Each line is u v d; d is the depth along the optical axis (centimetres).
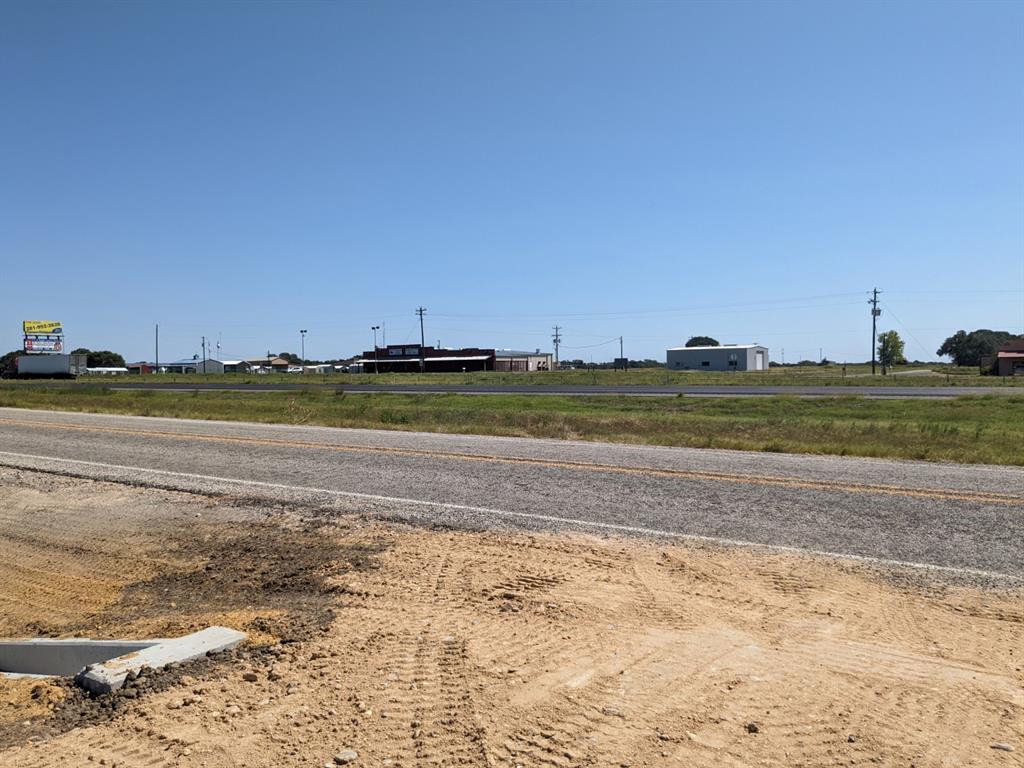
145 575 789
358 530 890
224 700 440
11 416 2697
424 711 420
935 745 379
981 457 1522
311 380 7800
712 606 604
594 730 394
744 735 388
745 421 2456
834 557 744
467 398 4181
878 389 5181
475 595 633
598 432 2094
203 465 1406
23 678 539
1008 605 605
